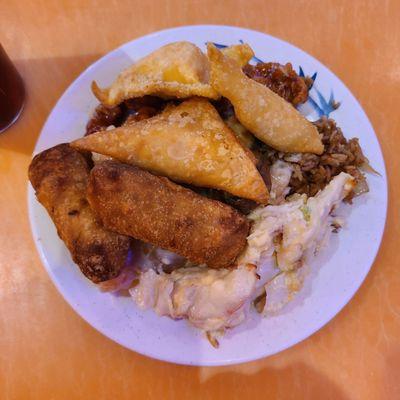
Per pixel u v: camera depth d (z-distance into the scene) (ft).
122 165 0.79
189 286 0.80
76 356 0.86
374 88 1.05
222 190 0.85
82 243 0.77
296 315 0.83
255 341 0.81
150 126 0.82
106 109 0.93
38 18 1.08
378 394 0.85
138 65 0.89
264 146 0.92
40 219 0.85
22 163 0.96
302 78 0.95
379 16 1.10
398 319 0.89
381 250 0.93
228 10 1.10
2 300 0.88
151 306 0.80
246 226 0.80
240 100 0.82
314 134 0.88
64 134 0.92
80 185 0.82
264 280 0.85
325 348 0.87
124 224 0.77
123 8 1.09
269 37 0.99
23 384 0.84
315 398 0.84
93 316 0.81
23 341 0.86
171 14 1.09
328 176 0.92
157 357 0.79
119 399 0.83
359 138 0.93
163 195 0.78
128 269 0.84
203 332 0.81
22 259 0.90
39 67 1.04
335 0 1.10
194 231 0.77
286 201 0.90
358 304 0.90
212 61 0.78
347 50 1.07
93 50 1.06
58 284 0.82
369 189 0.90
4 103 0.94
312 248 0.85
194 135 0.81
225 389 0.85
